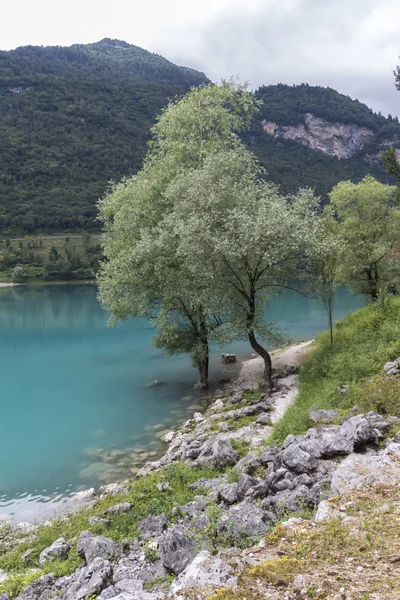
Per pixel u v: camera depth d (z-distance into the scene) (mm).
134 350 42781
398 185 25781
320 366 22219
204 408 24375
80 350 43750
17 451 20125
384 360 18484
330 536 6410
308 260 23500
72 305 87875
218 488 11609
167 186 26484
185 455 16375
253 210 22609
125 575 8312
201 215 22656
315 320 54562
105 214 29172
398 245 36562
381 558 5605
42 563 10547
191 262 22406
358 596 4855
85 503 14852
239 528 8023
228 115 28094
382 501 7289
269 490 10055
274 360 32281
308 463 10266
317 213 24188
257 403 21656
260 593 5277
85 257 171125
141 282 26484
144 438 20828
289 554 6184
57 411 25625
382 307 27047
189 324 28734
